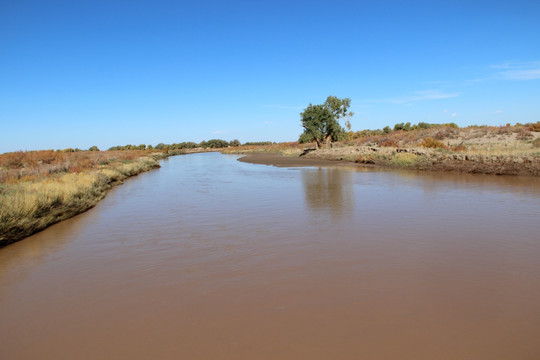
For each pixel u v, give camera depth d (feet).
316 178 63.77
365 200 38.60
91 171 68.44
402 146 123.95
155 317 14.01
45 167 69.21
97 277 18.79
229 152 290.35
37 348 12.20
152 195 49.80
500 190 42.52
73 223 32.78
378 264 19.04
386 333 12.19
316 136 147.23
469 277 17.03
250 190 50.47
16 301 16.24
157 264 20.34
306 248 22.18
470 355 10.84
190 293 16.12
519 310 13.66
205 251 22.35
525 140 97.40
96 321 13.94
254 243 23.67
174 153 290.35
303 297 15.24
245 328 12.84
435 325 12.65
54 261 21.85
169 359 11.13
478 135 116.16
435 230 25.71
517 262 18.94
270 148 253.03
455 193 41.52
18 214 28.22
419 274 17.52
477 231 25.20
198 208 37.52
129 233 27.99
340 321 13.10
